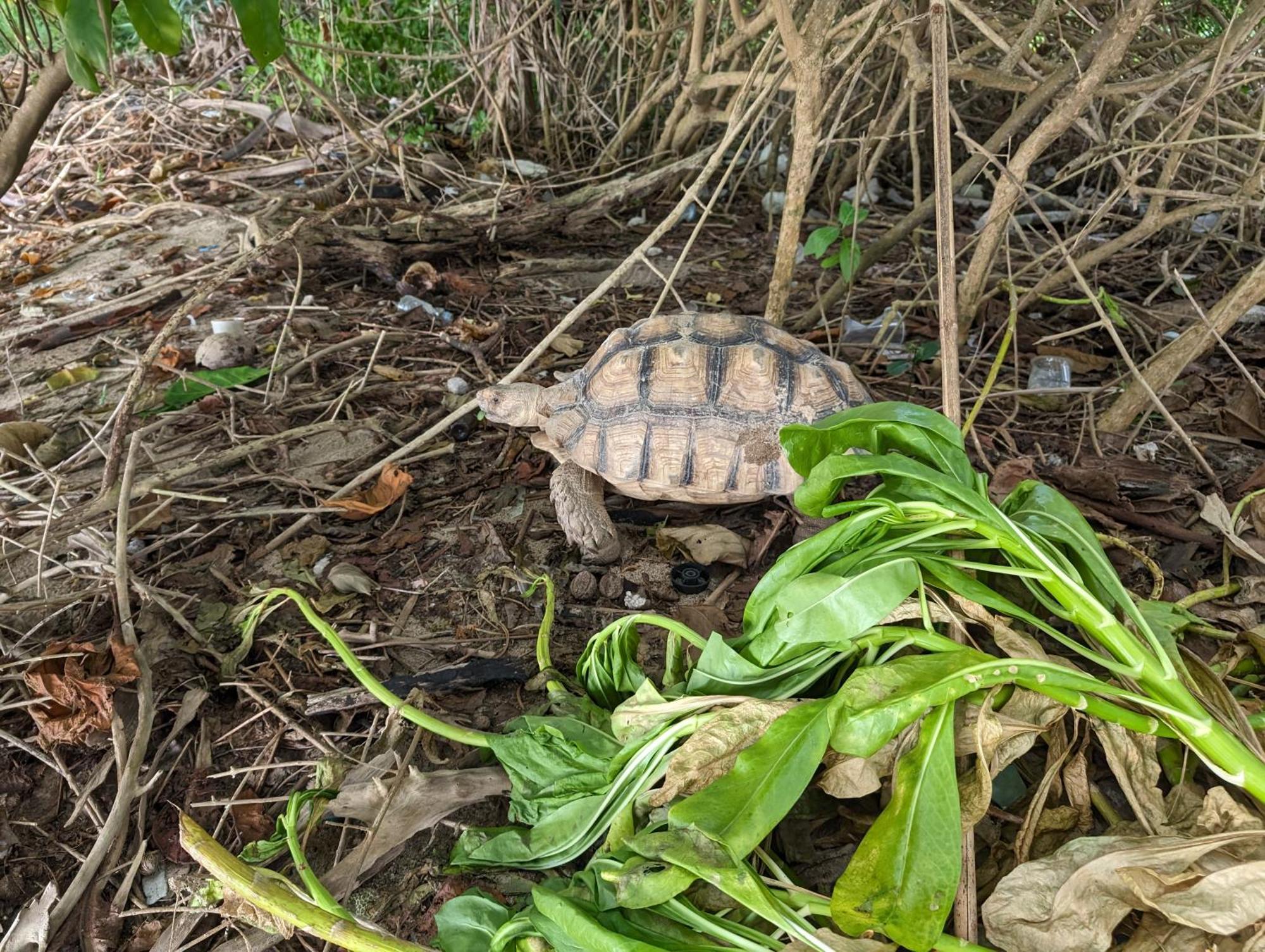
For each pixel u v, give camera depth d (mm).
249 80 1909
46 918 494
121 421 782
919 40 1235
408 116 1894
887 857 415
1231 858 411
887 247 1153
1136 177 914
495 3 1779
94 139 1781
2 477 855
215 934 502
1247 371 913
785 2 807
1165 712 436
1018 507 541
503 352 1105
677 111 1631
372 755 580
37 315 1197
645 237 1551
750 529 795
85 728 592
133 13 565
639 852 437
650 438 728
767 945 412
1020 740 462
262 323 1152
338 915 446
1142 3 781
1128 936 426
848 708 438
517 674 646
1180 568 717
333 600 721
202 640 679
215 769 590
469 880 508
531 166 1779
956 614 503
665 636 685
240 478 856
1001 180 946
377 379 1042
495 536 792
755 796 424
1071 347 1108
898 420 514
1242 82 896
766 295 1297
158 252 1387
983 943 438
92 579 732
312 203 1476
